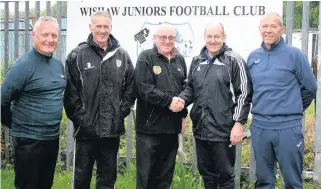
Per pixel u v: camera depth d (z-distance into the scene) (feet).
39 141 14.32
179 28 19.43
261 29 15.30
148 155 16.11
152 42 19.69
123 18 19.88
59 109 14.60
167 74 15.89
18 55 21.80
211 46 15.61
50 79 14.38
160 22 19.58
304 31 18.45
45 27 14.24
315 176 18.33
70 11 20.30
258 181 15.70
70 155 21.20
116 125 15.70
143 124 16.07
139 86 15.75
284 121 15.02
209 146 15.81
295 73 15.10
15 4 21.57
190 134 21.72
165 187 16.61
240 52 18.90
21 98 14.29
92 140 15.78
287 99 15.03
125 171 20.52
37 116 14.21
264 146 15.34
